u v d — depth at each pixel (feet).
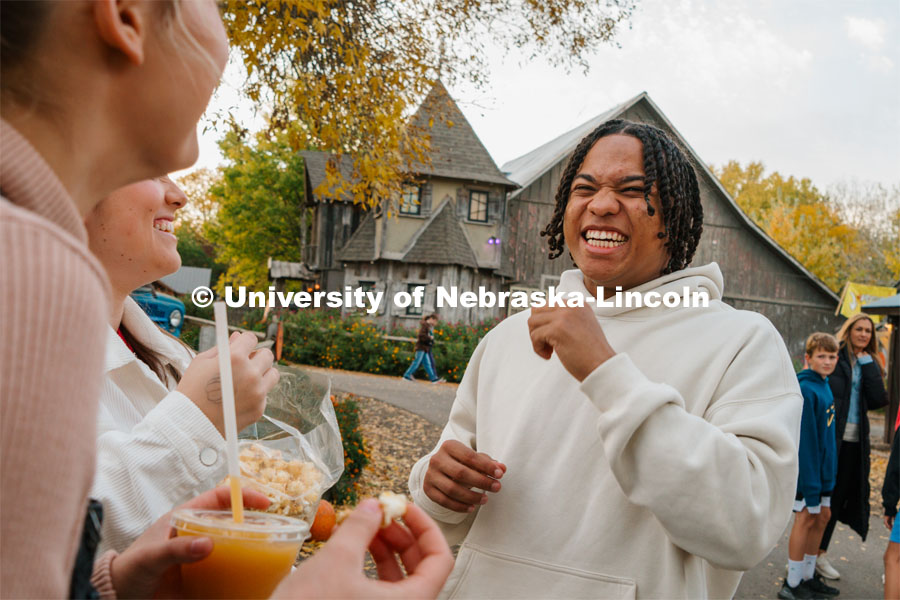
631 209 4.80
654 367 4.71
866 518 17.26
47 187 1.58
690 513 3.79
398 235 74.54
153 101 1.86
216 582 2.34
